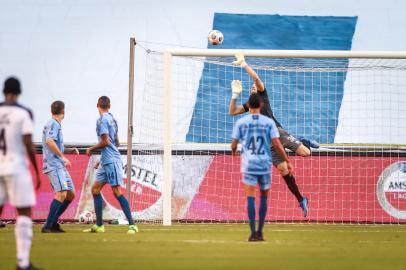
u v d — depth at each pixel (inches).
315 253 1013.2
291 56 1689.2
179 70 2210.9
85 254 992.2
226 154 1865.2
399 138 2235.5
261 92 1465.3
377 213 1847.9
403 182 1860.2
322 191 1859.0
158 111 2169.0
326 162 1867.6
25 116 837.8
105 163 1387.8
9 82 850.8
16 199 828.6
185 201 1831.9
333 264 880.9
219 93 2207.2
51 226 1424.7
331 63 2283.5
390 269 836.6
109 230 1501.0
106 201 1813.5
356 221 1845.5
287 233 1429.6
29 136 834.8
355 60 2301.9
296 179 1860.2
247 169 1161.4
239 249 1062.4
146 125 2149.4
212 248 1076.5
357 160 1867.6
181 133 2190.0
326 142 2218.3
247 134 1159.6
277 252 1021.2
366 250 1072.8
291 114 2226.9
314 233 1438.2
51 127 1409.9
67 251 1034.7
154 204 1820.9
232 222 1824.6
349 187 1860.2
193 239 1251.8
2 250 1061.1
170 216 1685.5
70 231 1464.1
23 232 820.6
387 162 1868.8
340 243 1199.6
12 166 828.0
